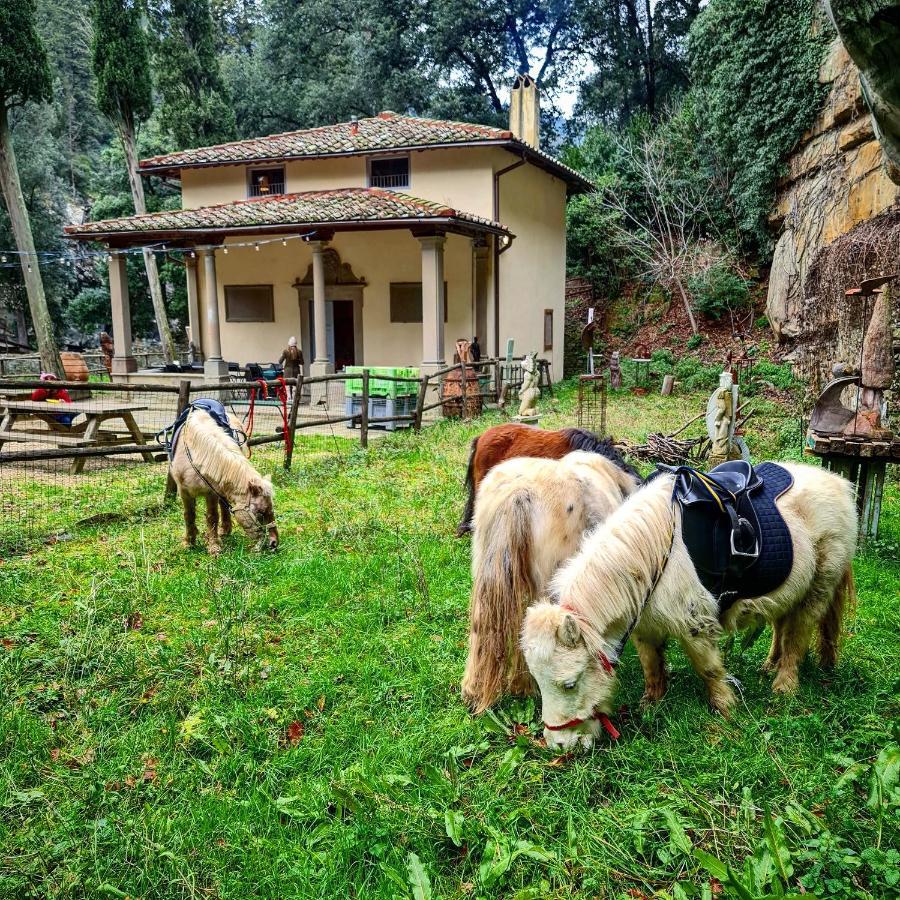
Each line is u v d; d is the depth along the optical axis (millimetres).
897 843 2584
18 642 4477
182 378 17141
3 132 17859
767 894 2379
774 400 13711
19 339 31578
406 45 30875
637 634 3457
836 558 3666
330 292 18438
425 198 17516
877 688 3719
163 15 26875
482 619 3492
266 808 2969
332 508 7535
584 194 24547
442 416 14320
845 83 14102
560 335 22484
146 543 6477
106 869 2705
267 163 18453
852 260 11297
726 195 21219
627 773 3051
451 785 3021
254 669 4117
